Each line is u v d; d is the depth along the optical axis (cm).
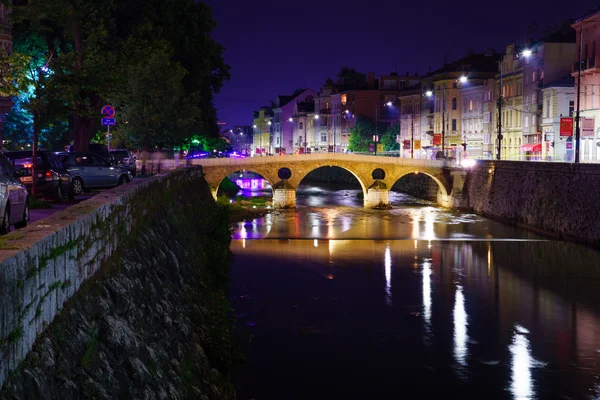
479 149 10438
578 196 5162
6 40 3209
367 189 8412
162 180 2464
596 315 3150
